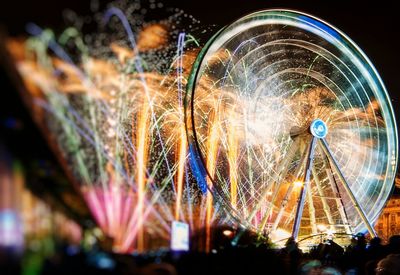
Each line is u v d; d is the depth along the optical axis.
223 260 14.78
